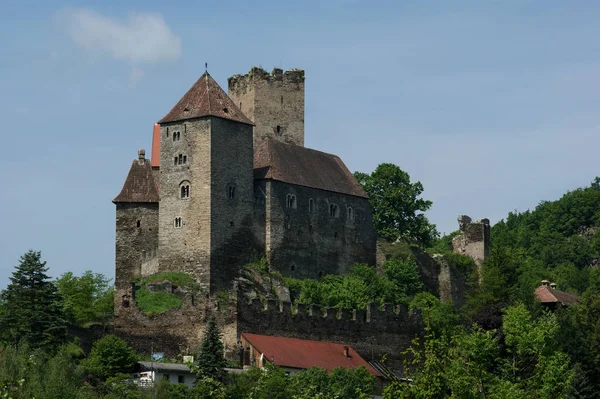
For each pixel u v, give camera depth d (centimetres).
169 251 18625
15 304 16438
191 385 15938
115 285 17438
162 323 17312
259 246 19100
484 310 19275
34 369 14412
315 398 12500
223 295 17875
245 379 15250
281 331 17738
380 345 18738
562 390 14062
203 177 18538
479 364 12350
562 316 17075
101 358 15938
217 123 18688
